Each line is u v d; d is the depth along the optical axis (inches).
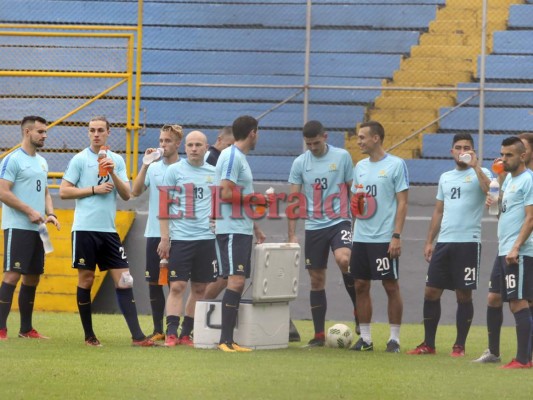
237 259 1243.8
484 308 1849.2
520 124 2203.5
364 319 1344.7
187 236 1315.2
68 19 2500.0
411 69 2365.9
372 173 1347.2
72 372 1029.2
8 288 1355.8
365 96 2305.6
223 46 2429.9
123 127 2134.6
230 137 1473.9
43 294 1834.4
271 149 2269.9
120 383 965.8
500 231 1182.3
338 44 2413.9
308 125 1401.3
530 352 1160.2
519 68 2316.7
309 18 2060.8
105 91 2094.0
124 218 1927.9
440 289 1316.4
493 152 2201.0
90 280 1283.2
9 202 1336.1
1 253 1887.3
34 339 1354.6
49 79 2223.2
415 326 1763.0
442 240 1316.4
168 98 2336.4
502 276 1174.3
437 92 2274.9
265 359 1165.7
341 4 2445.9
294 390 940.6
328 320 1870.1
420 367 1139.9
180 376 1010.7
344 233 1401.3
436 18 2425.0
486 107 2234.3
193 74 2373.3
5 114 2219.5
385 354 1284.4
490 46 2369.6
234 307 1250.0
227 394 909.2
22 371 1033.5
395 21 2429.9
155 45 2427.4
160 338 1409.9
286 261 1295.5
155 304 1413.6
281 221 1935.3
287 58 2380.7
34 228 1364.4
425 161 2193.7
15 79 2228.1
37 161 1384.1
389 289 1338.6
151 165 1418.6
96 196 1280.8
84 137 2192.4
